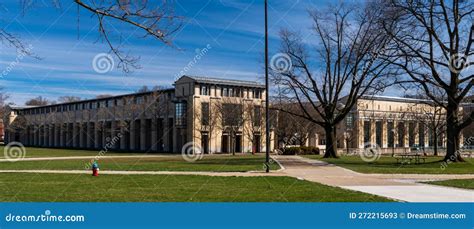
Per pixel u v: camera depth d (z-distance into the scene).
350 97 48.91
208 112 81.94
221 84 83.69
